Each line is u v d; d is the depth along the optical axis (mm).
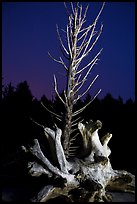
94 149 6398
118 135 13898
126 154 12680
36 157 5867
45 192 5629
